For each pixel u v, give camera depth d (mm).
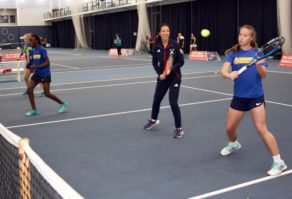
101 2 36969
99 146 5473
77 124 6844
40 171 2164
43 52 7363
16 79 14438
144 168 4539
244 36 4086
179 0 28906
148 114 7547
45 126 6750
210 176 4246
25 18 49125
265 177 4180
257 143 5461
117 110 7996
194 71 15539
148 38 29750
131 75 14680
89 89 11195
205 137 5836
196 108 8031
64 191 1803
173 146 5406
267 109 7730
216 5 26703
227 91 10211
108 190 3914
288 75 13219
